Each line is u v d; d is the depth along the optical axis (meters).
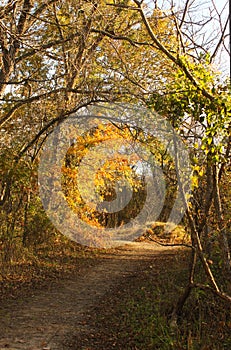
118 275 13.51
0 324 7.67
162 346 6.42
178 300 7.65
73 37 11.52
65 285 11.62
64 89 11.97
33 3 12.42
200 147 7.24
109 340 6.83
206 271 6.95
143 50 11.23
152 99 7.14
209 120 6.68
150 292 10.06
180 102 6.91
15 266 12.89
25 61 14.26
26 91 14.55
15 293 10.23
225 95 6.71
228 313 7.50
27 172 12.97
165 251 18.98
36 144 14.78
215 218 7.99
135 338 6.86
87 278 12.82
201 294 8.20
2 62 12.95
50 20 12.52
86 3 10.34
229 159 7.36
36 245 15.67
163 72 11.05
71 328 7.53
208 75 6.80
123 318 8.09
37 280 11.86
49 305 9.30
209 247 10.56
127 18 11.34
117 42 11.10
